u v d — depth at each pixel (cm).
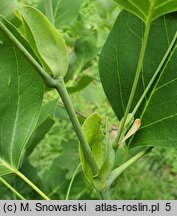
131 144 16
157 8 13
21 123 15
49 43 13
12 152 15
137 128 15
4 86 15
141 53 13
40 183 23
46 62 13
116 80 16
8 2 18
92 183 14
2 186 21
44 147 37
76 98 38
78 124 13
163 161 34
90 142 14
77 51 25
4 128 15
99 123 14
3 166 15
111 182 14
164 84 15
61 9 24
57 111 23
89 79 24
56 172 25
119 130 14
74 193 25
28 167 23
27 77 15
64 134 37
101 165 14
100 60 16
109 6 31
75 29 27
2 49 14
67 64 13
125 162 16
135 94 16
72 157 26
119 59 16
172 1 13
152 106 15
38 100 15
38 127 21
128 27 15
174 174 36
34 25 13
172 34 15
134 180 32
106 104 39
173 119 15
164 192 35
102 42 29
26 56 12
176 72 15
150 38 15
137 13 13
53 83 13
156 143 15
